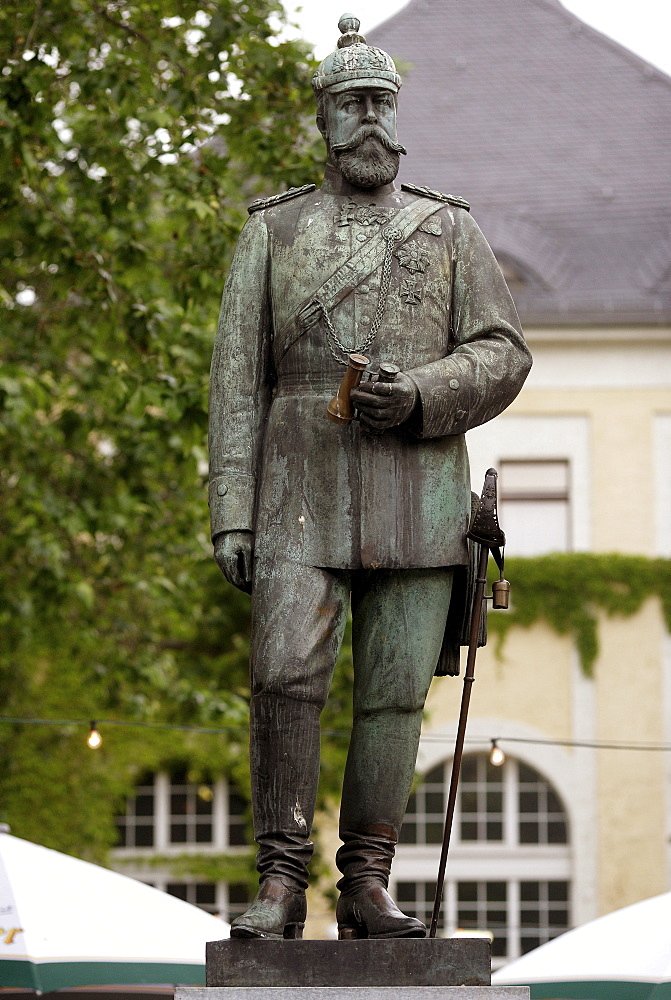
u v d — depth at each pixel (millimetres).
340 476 5816
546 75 34812
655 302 30812
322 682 5797
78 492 18578
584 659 29641
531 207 32562
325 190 6094
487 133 33781
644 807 29438
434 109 34188
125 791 28766
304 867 5723
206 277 14445
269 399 6086
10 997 12484
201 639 21500
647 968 10859
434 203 6094
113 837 28578
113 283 14938
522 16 35844
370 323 5895
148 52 14445
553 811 29641
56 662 28172
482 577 5922
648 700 29641
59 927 10867
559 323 30609
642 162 33344
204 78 14180
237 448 5961
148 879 29297
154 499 18531
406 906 29219
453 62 34969
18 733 22172
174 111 14094
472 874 29375
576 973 11086
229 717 19219
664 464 30656
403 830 29406
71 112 15984
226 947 5406
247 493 5930
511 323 6043
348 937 5754
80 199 14883
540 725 29656
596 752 29562
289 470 5852
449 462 5926
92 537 18391
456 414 5812
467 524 5945
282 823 5727
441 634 5957
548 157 33375
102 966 10688
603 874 29266
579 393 30812
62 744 27828
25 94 13828
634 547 30531
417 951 5383
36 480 18422
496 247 31641
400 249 5961
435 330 5961
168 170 14570
